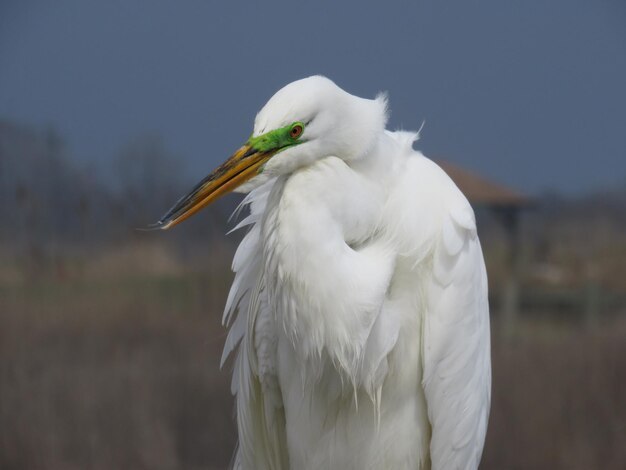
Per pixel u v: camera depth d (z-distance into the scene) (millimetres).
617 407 11617
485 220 25500
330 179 3963
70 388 11547
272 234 4055
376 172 4160
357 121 4031
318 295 3953
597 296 20141
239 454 4848
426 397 4324
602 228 23906
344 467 4543
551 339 13633
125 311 13172
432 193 4270
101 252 16641
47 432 11289
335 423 4484
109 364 12008
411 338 4355
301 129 3963
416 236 4211
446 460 4391
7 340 12297
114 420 11430
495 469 11516
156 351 12328
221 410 11602
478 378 4379
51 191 17891
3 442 11242
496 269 23438
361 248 4262
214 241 15797
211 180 3996
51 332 12422
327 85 3994
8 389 11570
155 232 16547
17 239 17047
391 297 4305
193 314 13766
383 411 4422
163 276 15258
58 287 14641
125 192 17328
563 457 11305
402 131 4578
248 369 4531
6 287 14625
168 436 11445
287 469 4766
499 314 20469
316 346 4062
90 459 11203
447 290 4246
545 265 23484
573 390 11805
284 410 4629
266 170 3996
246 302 4625
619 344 12414
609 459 11297
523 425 11602
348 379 4312
